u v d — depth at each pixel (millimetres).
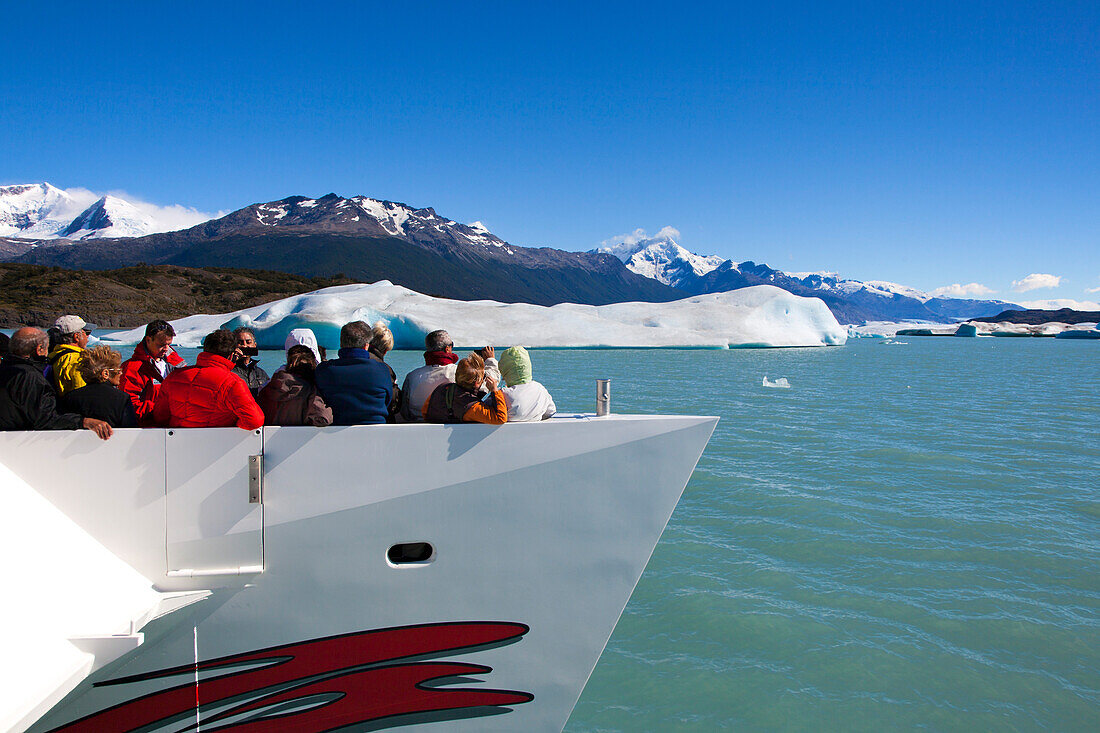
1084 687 4375
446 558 2824
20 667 2105
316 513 2736
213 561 2713
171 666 2717
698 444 2898
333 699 2834
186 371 2738
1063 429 14516
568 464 2848
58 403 2775
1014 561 6430
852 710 4121
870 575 6090
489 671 2906
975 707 4168
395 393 3324
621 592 2912
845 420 15500
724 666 4590
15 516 2514
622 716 4039
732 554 6574
